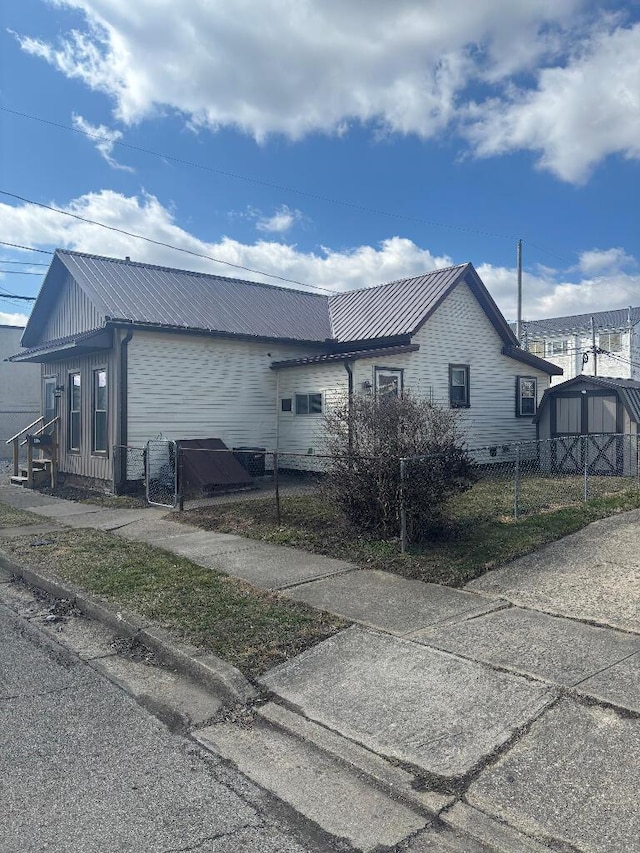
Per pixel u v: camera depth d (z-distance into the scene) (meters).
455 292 17.73
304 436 15.99
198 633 5.29
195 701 4.36
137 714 4.17
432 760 3.48
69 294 16.12
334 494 8.23
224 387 15.55
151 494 13.28
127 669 4.91
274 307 18.05
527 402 19.97
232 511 10.74
